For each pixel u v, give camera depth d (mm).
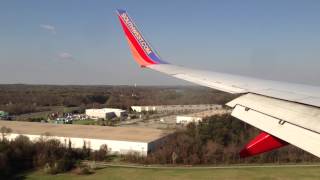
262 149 9852
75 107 189250
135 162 62000
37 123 92438
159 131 81938
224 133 74062
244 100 11125
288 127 8289
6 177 51844
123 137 71312
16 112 158875
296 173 54531
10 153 58875
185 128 90375
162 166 59656
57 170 54812
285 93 10914
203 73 14703
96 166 58625
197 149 66062
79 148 67250
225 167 58969
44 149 62000
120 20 16156
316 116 8250
